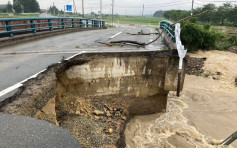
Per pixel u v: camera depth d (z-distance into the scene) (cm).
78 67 638
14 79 456
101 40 1106
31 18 1112
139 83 718
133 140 593
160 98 755
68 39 1155
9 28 948
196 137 632
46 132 246
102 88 691
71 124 495
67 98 618
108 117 599
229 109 828
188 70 1337
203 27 1919
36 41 1049
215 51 1828
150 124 697
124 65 685
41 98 397
